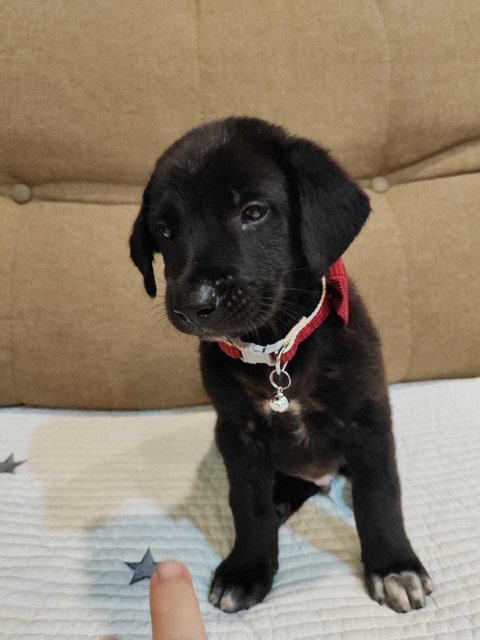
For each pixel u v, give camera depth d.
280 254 0.29
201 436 0.46
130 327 0.50
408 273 0.53
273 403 0.31
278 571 0.32
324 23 0.51
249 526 0.32
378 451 0.32
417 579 0.29
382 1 0.52
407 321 0.53
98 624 0.28
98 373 0.51
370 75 0.51
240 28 0.50
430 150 0.54
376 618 0.28
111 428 0.48
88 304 0.50
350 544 0.34
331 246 0.28
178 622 0.22
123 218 0.51
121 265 0.50
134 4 0.49
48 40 0.49
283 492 0.38
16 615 0.29
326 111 0.51
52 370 0.51
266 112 0.51
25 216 0.52
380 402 0.32
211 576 0.32
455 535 0.33
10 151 0.50
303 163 0.29
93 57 0.49
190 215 0.29
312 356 0.31
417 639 0.26
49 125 0.50
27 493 0.39
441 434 0.43
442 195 0.53
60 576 0.31
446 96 0.52
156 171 0.31
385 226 0.53
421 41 0.51
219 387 0.33
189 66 0.50
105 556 0.33
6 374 0.51
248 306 0.28
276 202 0.29
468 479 0.38
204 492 0.39
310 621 0.28
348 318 0.32
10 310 0.50
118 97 0.50
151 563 0.32
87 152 0.50
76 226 0.51
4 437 0.46
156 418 0.50
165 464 0.42
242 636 0.27
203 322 0.28
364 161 0.54
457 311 0.52
